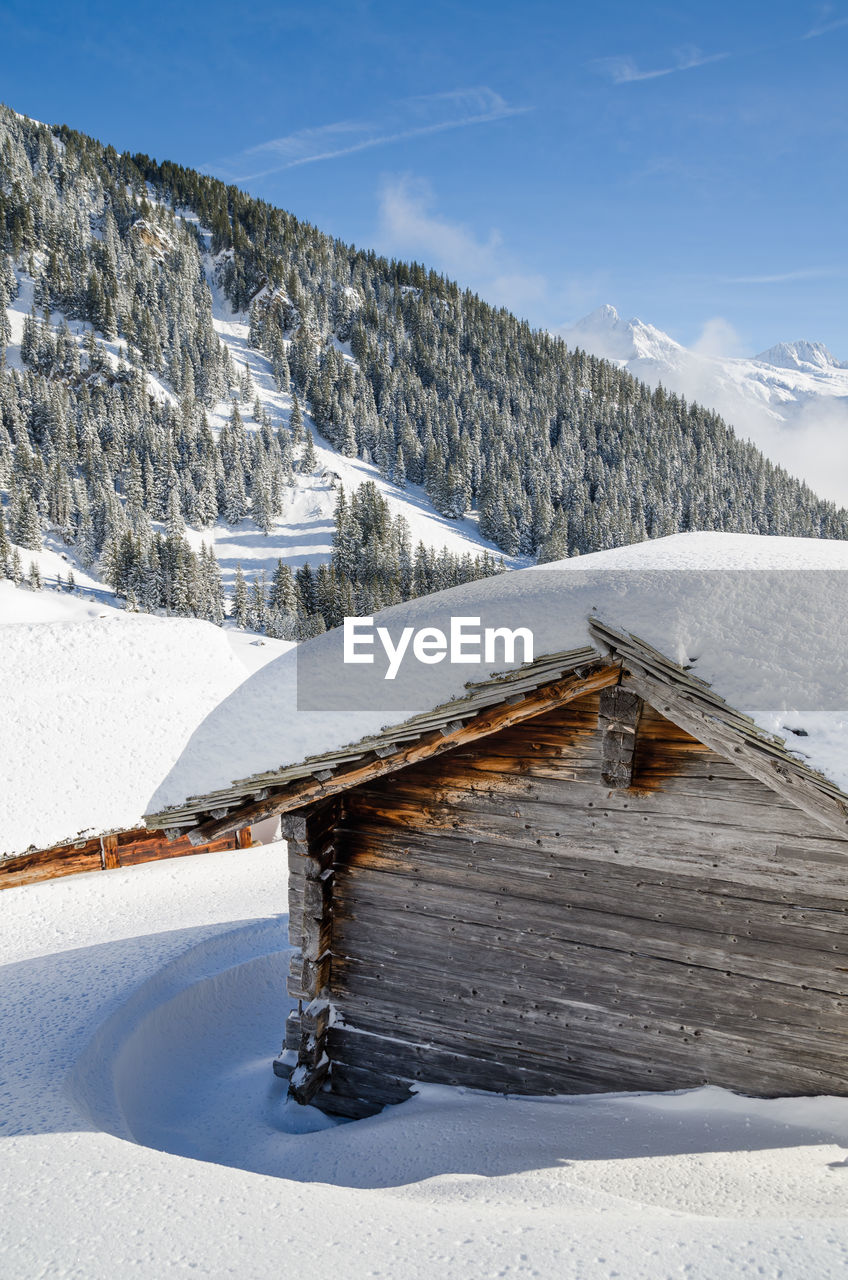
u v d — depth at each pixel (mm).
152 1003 8211
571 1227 3557
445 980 6098
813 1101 4988
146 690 15570
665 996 5449
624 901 5520
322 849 6223
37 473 134500
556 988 5762
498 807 5832
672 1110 5199
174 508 141875
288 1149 5605
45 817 12828
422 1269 3254
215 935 10203
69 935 10547
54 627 16266
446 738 5148
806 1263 2996
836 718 4262
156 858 13781
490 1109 5672
